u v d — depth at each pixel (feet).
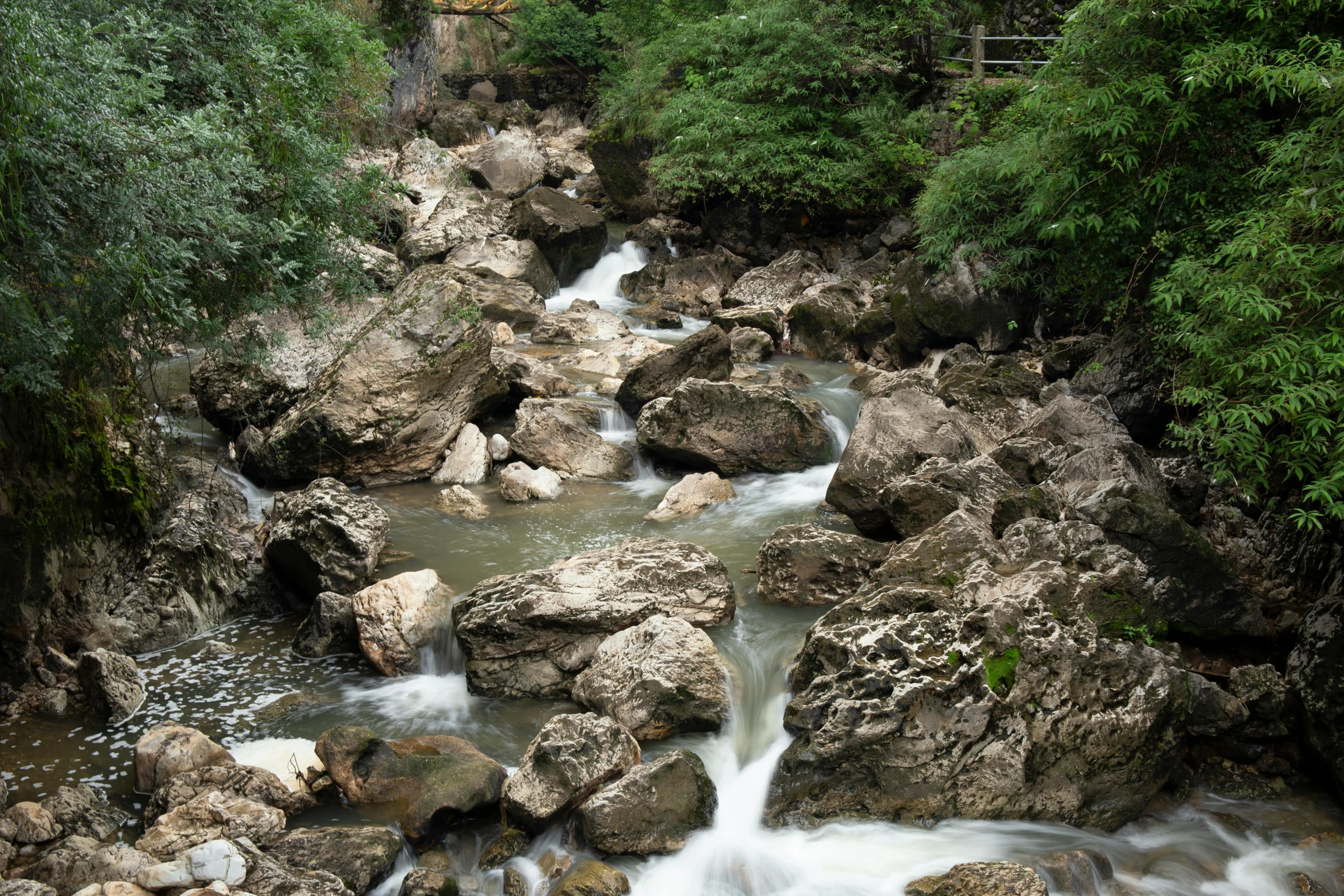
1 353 16.99
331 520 27.04
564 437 37.68
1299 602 24.72
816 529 27.66
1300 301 20.83
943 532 23.49
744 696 22.86
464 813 18.89
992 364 38.11
